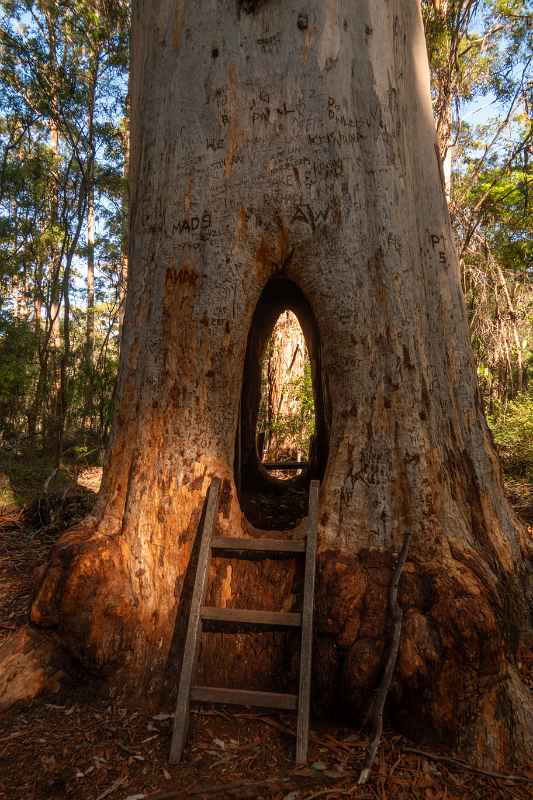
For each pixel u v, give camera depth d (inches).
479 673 106.6
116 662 120.1
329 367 133.7
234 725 111.8
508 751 105.0
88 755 102.4
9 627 159.8
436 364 144.1
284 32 133.7
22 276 583.5
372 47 136.9
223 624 125.1
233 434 136.6
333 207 131.7
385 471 125.6
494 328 495.8
